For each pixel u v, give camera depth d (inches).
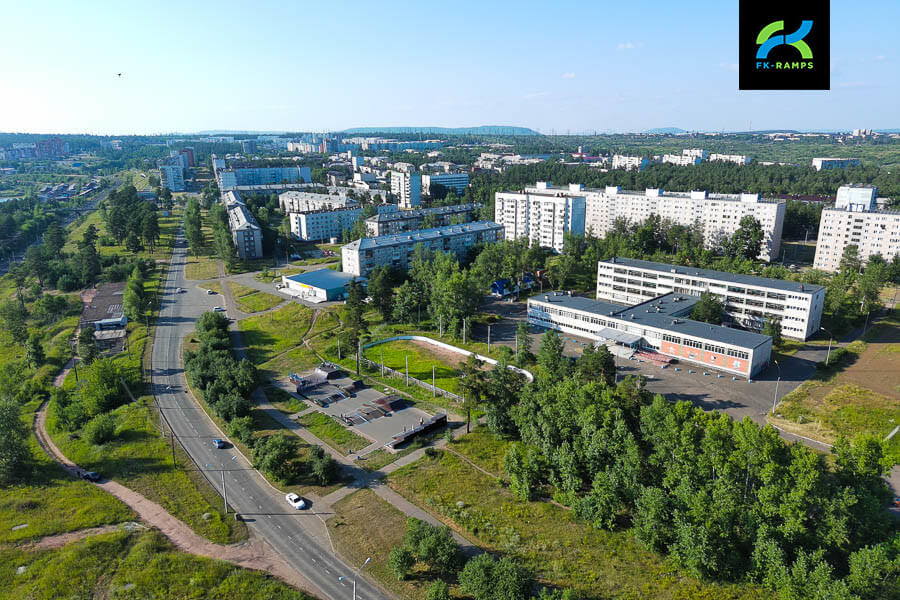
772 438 3363.7
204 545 3481.8
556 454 3946.9
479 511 3764.8
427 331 7386.8
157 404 5492.1
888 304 7854.3
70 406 5260.8
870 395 5098.4
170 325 7869.1
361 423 5034.5
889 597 2792.8
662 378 5684.1
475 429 4877.0
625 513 3747.5
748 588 3051.2
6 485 4111.7
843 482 3240.7
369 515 3747.5
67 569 3211.1
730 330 6092.5
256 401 5551.2
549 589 3056.1
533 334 7130.9
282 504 3909.9
